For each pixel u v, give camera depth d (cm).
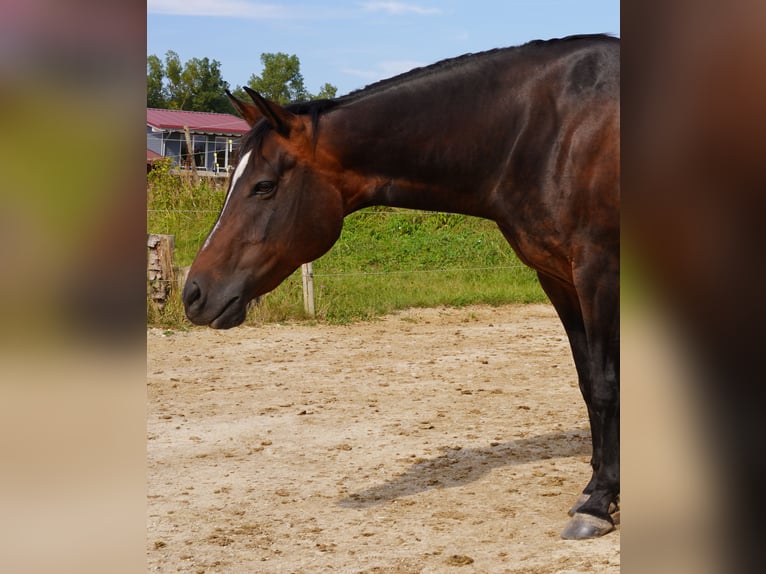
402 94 305
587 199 297
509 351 791
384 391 632
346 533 337
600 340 309
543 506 363
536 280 1182
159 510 373
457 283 1143
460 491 389
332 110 303
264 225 296
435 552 311
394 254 1283
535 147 303
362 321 959
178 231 1341
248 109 320
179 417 561
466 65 311
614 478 329
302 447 482
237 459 460
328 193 302
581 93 299
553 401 589
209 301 291
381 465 440
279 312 952
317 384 660
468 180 310
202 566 304
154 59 5547
